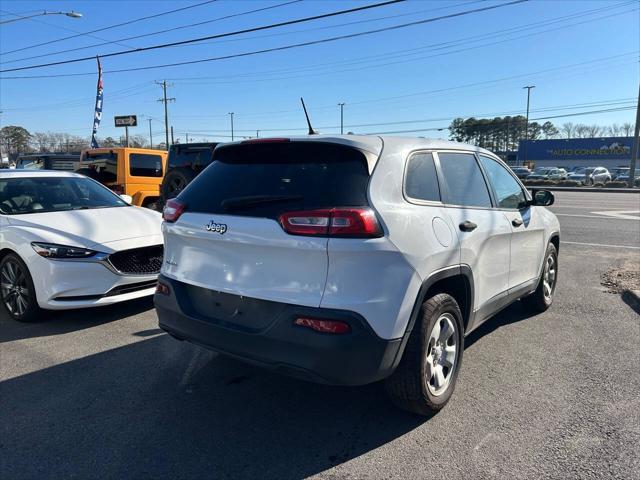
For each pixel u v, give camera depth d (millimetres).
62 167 17594
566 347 4605
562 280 7238
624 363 4230
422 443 3061
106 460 2898
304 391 3770
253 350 2969
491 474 2750
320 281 2766
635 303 5973
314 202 2855
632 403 3531
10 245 5258
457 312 3475
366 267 2750
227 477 2744
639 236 11484
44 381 3928
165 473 2779
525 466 2816
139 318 5465
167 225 3533
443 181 3588
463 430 3199
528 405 3512
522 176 46531
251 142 3328
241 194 3174
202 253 3289
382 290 2803
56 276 5000
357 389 3807
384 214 2865
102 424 3293
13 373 4074
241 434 3180
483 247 3826
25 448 3020
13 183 6164
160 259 5613
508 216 4387
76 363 4270
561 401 3564
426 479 2715
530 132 101375
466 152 4102
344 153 3072
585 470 2777
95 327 5180
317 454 2959
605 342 4730
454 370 3523
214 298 3223
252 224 2957
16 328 5164
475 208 3918
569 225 13414
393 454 2949
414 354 3098
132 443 3072
